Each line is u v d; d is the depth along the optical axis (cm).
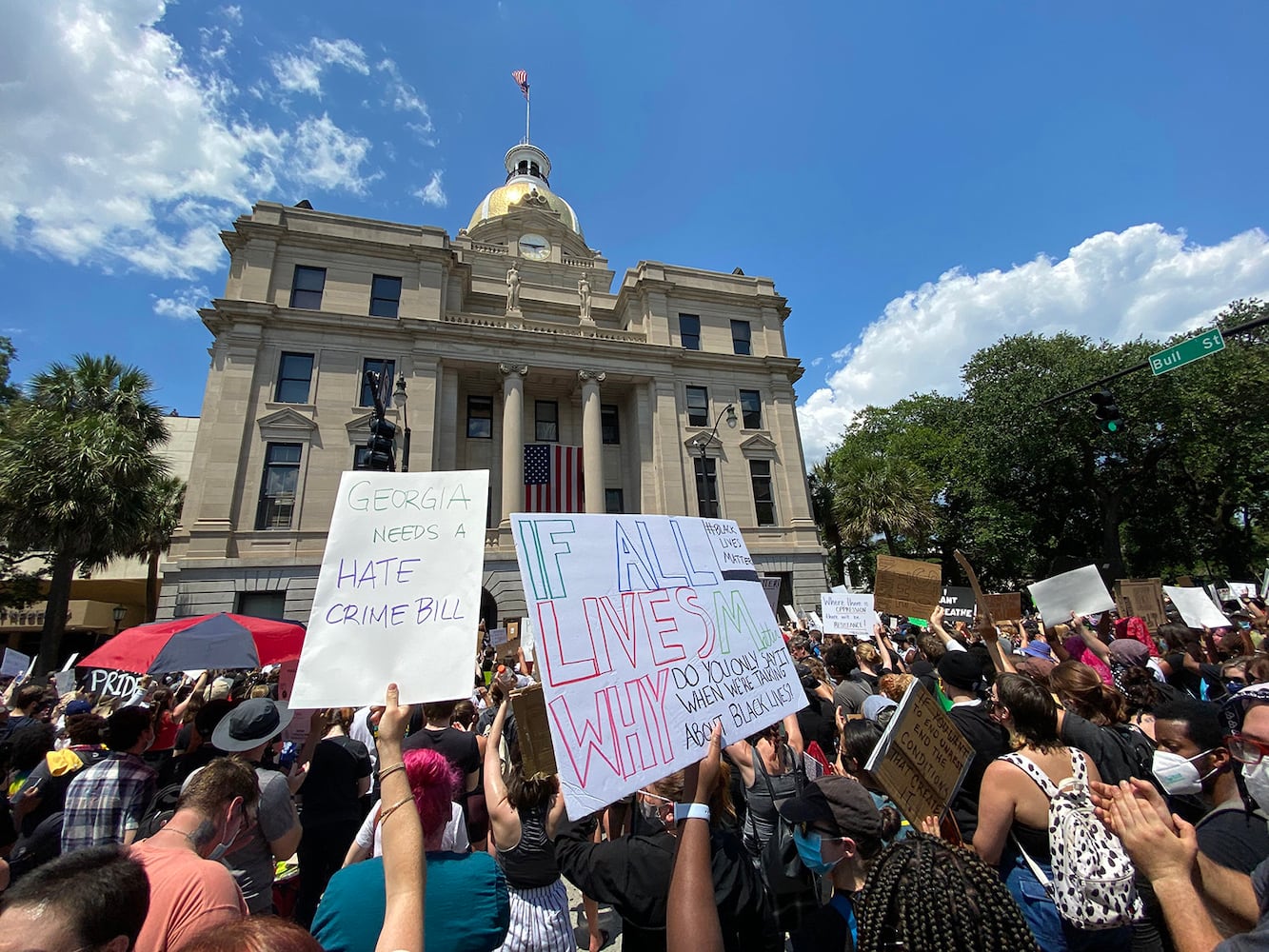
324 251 2372
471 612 266
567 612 231
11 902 162
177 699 826
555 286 3269
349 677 247
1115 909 224
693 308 2919
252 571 1916
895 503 2805
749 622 296
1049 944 245
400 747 212
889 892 166
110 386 1994
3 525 1683
